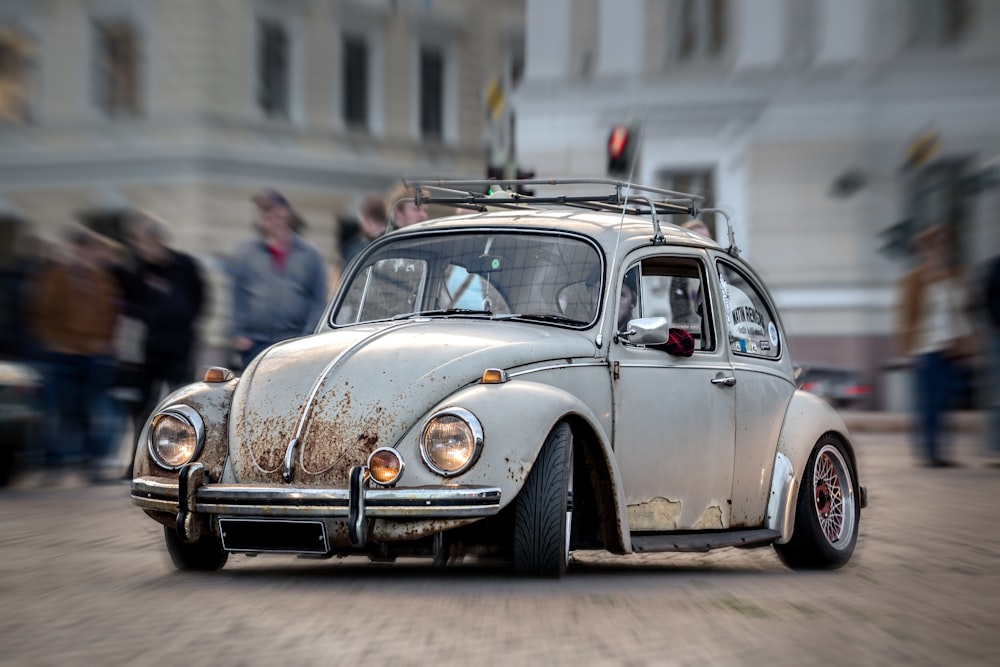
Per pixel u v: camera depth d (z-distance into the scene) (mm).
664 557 8992
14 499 12633
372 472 6715
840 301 28344
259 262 12773
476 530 7113
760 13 29016
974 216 27844
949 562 8633
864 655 5508
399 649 5406
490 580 7094
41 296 14859
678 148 29484
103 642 5559
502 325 7637
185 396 7305
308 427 6934
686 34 29562
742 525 8352
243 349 12828
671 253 8328
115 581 7223
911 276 16812
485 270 8102
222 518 6855
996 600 7016
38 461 14812
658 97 29578
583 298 7816
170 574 7492
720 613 6375
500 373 6957
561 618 6098
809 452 8531
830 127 28625
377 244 8562
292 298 12758
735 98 29094
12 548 8906
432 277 8211
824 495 8680
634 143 14625
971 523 10789
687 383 8008
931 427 16562
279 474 6867
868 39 28547
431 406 6898
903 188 28172
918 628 6145
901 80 28328
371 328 7738
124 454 17031
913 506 12023
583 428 7188
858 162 28453
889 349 28094
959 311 16656
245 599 6535
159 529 10086
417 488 6648
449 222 8453
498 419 6770
